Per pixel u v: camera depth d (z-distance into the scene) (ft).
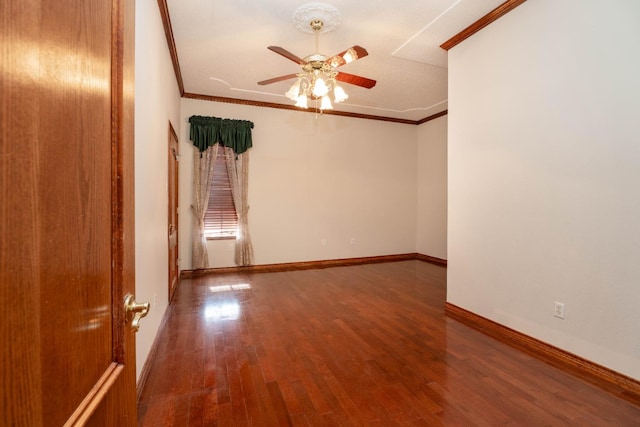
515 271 8.36
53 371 1.59
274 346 8.07
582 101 6.88
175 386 6.30
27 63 1.40
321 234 18.35
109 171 2.27
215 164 16.01
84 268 1.91
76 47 1.81
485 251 9.20
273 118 17.12
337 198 18.69
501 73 8.66
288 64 12.28
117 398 2.33
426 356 7.57
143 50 6.47
